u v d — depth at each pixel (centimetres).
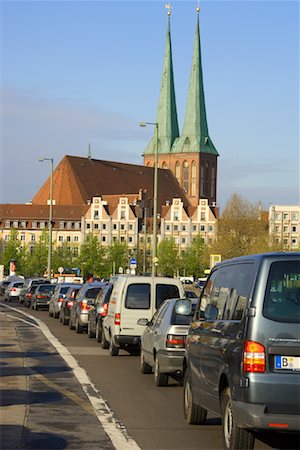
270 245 14988
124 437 1495
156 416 1747
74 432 1532
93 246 18875
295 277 1259
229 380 1305
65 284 6131
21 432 1516
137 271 18050
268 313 1247
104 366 2775
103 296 3697
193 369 1596
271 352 1237
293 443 1469
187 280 15325
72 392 2091
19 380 2309
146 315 3073
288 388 1225
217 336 1412
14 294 9769
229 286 1412
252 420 1229
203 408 1591
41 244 19250
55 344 3628
